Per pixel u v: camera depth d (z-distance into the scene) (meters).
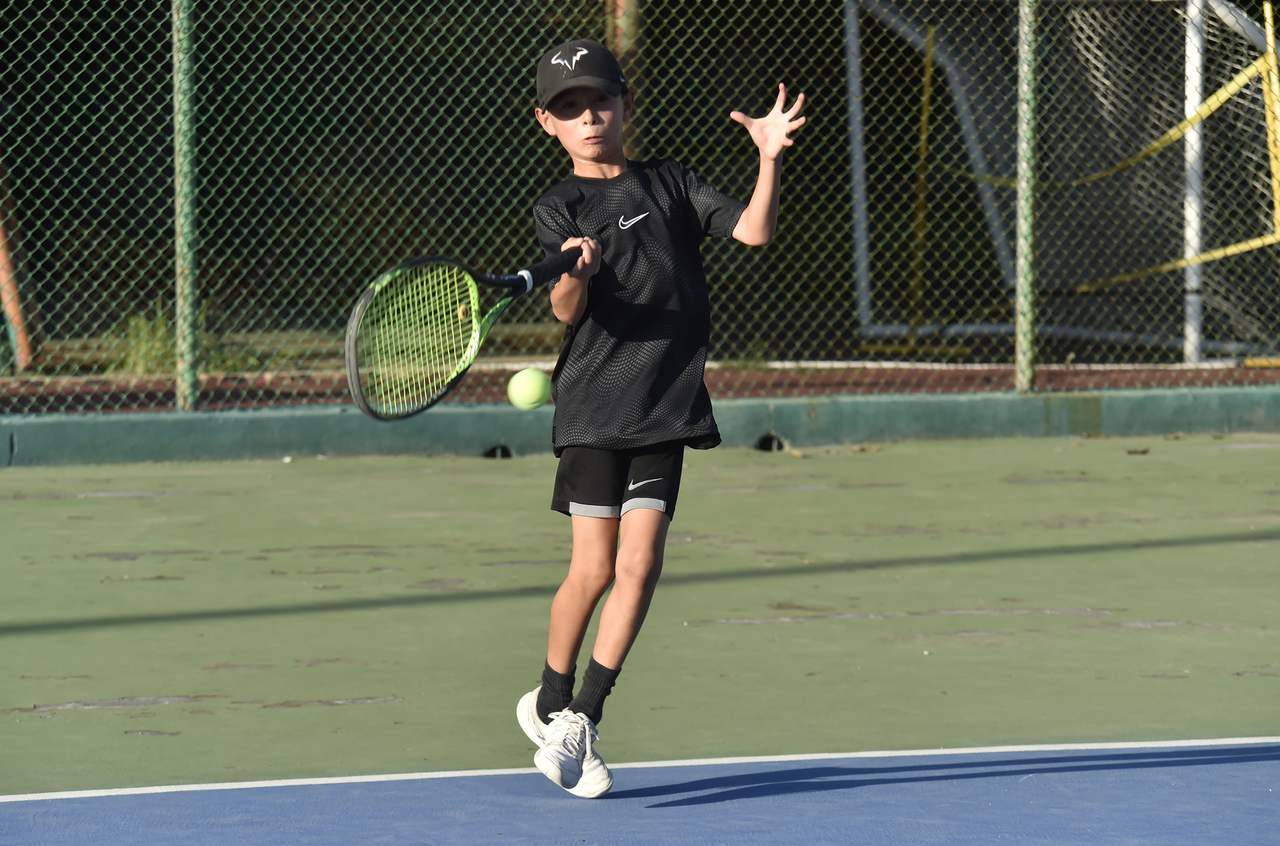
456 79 42.34
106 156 40.69
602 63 10.77
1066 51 39.28
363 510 22.62
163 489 24.23
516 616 16.59
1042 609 17.03
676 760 11.70
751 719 12.86
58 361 35.31
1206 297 37.66
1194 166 35.69
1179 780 11.15
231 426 26.89
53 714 13.02
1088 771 11.38
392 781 11.17
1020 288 29.84
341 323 41.62
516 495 23.89
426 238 42.88
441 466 26.64
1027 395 29.69
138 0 39.28
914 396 29.33
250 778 11.27
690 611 16.84
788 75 45.03
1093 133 39.56
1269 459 27.47
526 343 39.06
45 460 26.28
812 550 20.03
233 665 14.66
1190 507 23.09
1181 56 37.06
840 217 46.50
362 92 42.31
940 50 41.59
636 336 10.75
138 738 12.33
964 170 44.66
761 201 10.66
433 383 10.18
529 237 43.16
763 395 32.12
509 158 42.97
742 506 23.08
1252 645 15.50
